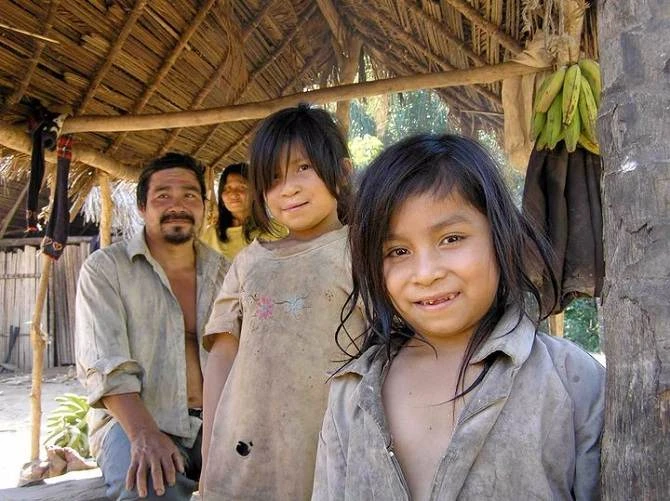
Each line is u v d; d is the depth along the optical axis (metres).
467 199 0.96
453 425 0.98
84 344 2.24
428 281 0.95
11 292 11.84
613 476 0.86
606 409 0.89
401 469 0.98
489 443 0.92
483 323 1.00
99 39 3.34
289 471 1.55
